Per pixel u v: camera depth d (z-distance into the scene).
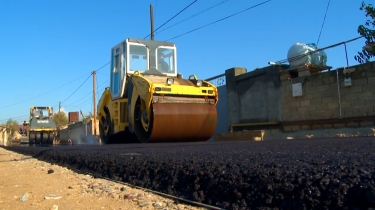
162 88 9.33
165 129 9.34
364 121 10.62
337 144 5.05
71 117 67.12
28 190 4.62
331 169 2.50
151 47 11.12
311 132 12.11
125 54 10.86
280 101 13.61
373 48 8.47
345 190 2.05
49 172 6.43
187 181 3.32
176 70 11.40
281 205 2.31
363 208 1.91
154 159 4.37
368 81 10.58
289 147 4.99
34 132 30.86
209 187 2.98
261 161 3.33
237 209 2.52
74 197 3.88
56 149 10.53
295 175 2.45
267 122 14.13
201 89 10.05
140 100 9.83
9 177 6.28
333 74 11.62
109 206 3.28
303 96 12.67
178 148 6.19
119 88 11.03
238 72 16.22
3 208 3.57
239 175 2.82
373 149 3.88
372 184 1.98
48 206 3.51
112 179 4.73
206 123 9.98
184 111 9.60
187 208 2.84
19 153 14.85
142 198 3.35
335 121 11.44
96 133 33.41
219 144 7.19
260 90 14.69
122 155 5.44
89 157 6.24
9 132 62.84
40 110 32.22
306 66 12.87
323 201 2.09
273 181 2.48
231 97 16.33
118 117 10.98
